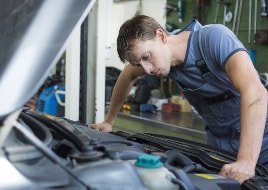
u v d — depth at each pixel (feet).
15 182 1.81
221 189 2.37
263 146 4.31
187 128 7.16
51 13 2.00
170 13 10.31
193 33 4.11
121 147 2.58
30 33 2.00
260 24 8.32
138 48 3.66
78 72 5.68
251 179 2.71
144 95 9.61
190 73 4.25
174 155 2.71
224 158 3.25
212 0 9.21
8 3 2.05
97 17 5.64
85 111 5.83
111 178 1.95
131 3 11.54
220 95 4.30
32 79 2.02
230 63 3.65
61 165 1.84
